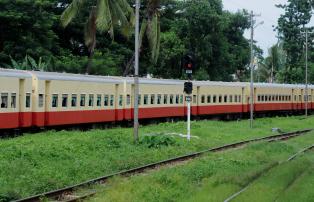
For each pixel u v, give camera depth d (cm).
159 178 1747
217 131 3753
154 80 4106
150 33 4500
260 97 5559
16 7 4712
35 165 1886
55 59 5034
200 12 6353
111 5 4162
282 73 8669
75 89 3266
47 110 3047
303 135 3800
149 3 4503
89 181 1664
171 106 4284
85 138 2580
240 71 8206
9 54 4734
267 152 2733
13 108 2756
